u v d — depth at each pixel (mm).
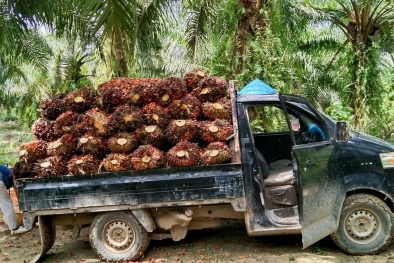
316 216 4582
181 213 5016
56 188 4891
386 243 4773
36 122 5242
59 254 5469
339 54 12953
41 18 7191
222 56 8242
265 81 7871
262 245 5312
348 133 4875
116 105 5195
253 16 8008
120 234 5023
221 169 4762
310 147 4664
